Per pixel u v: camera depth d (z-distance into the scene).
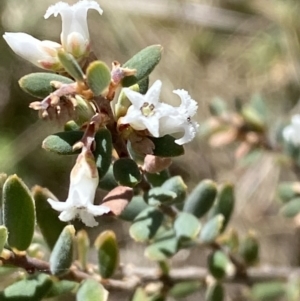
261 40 0.28
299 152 0.17
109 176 0.12
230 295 0.24
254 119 0.17
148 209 0.13
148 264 0.25
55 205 0.11
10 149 0.26
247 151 0.17
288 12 0.27
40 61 0.11
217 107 0.17
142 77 0.11
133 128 0.11
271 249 0.26
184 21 0.29
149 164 0.11
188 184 0.27
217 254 0.14
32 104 0.11
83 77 0.11
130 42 0.28
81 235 0.13
